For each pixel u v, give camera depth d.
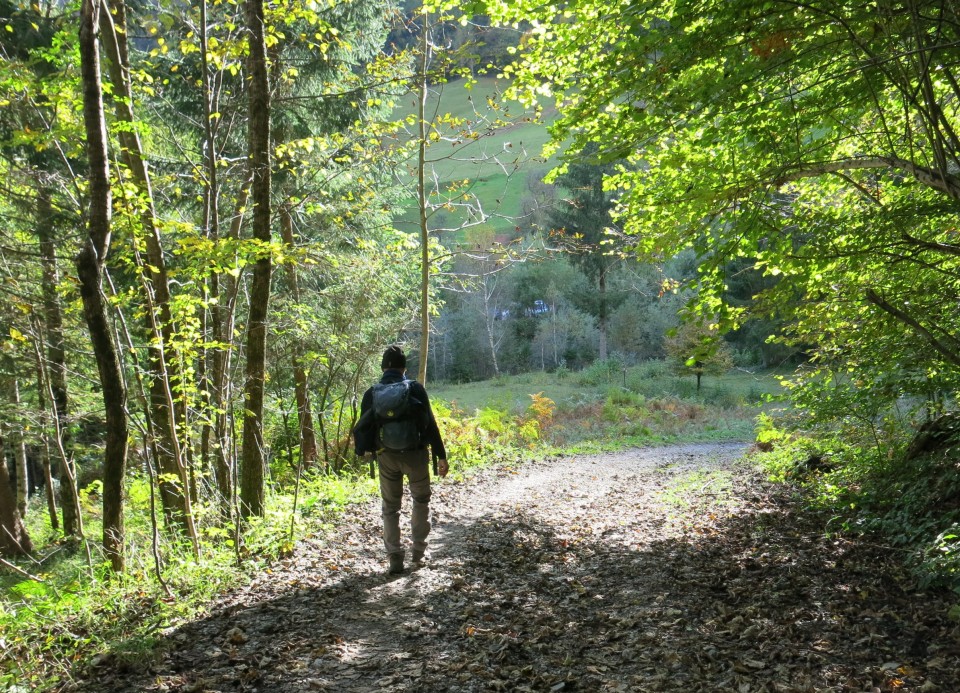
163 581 5.14
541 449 18.19
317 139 10.06
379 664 3.90
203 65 7.75
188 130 12.60
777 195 7.45
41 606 4.86
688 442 21.80
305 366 12.20
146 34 8.18
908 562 5.30
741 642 4.14
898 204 6.04
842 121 6.34
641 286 40.19
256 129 7.52
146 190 6.60
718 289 5.94
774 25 4.57
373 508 8.77
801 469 10.17
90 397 12.62
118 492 5.63
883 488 7.37
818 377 8.61
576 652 4.09
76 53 7.05
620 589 5.38
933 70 4.90
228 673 3.73
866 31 4.54
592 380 38.72
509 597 5.18
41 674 3.71
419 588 5.37
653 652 4.04
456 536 7.41
